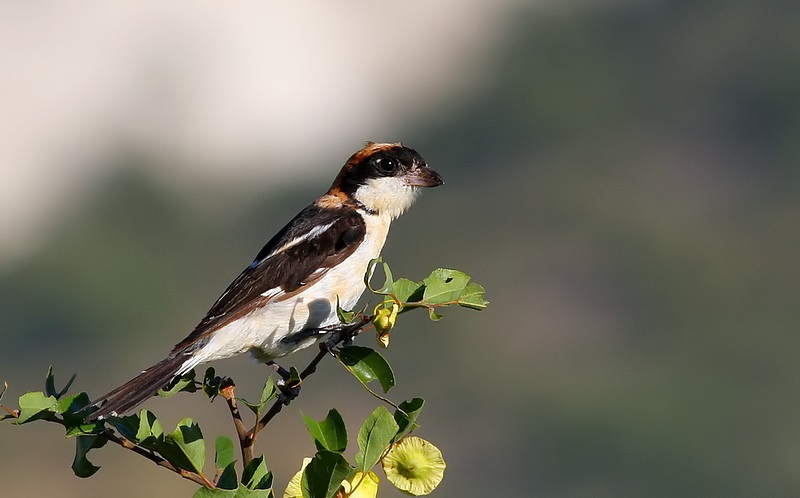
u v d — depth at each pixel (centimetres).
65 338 2034
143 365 2027
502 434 1744
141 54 3322
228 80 3334
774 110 2717
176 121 3253
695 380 1858
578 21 2952
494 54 3050
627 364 1938
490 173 2719
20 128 3108
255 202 2828
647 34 2917
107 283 2139
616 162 2628
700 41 2830
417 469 416
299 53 3384
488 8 3155
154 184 2839
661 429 1747
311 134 3281
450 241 2280
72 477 1146
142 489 1109
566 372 1886
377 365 441
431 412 1792
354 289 619
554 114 2752
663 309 2066
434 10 3325
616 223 2328
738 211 2420
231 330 578
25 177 2914
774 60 2773
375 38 3359
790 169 2569
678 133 2759
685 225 2359
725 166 2623
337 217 629
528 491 1677
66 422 441
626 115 2714
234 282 597
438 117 2989
